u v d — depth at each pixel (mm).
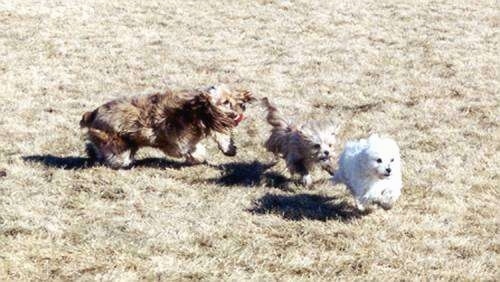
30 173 8906
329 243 7273
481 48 16359
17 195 8203
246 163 9625
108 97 12523
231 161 9703
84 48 15750
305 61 15188
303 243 7250
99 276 6391
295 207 8203
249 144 10383
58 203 8062
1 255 6688
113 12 19125
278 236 7418
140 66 14562
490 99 12773
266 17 19094
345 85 13578
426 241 7367
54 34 16750
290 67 14750
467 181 8977
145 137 9047
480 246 7285
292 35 17406
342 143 10430
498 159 9812
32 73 13773
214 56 15492
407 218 7898
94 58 15023
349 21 18766
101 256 6797
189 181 8922
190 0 20844
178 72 14266
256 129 11055
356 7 20281
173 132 9047
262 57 15500
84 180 8750
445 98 12828
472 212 8117
